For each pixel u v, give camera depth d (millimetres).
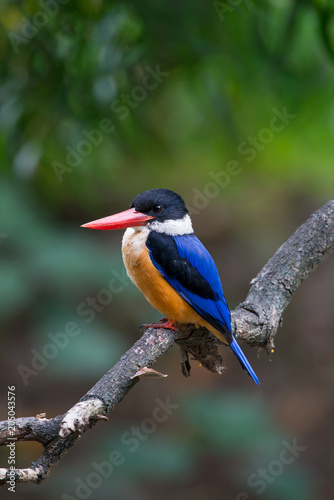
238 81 8836
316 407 12008
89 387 12086
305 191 15461
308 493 10305
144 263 6293
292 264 6031
